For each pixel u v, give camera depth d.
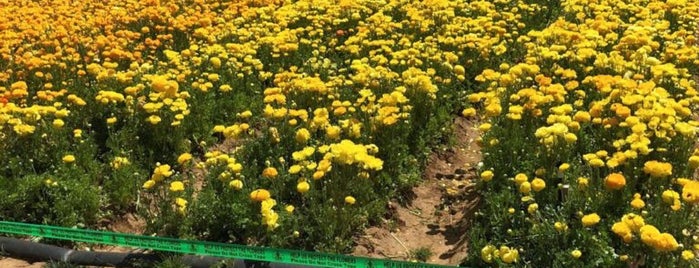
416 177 6.52
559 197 5.41
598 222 4.93
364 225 5.71
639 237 4.43
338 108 6.48
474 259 5.06
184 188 5.81
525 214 5.32
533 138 6.27
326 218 5.38
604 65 7.57
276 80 7.54
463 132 7.73
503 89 7.14
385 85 7.55
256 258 4.95
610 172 5.64
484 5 10.34
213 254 5.04
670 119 5.62
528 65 7.31
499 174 6.02
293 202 5.82
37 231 5.43
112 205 6.06
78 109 7.34
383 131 6.50
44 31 9.46
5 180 5.88
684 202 4.82
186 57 8.70
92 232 5.31
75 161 6.42
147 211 5.89
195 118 7.32
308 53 9.27
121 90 7.73
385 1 10.98
